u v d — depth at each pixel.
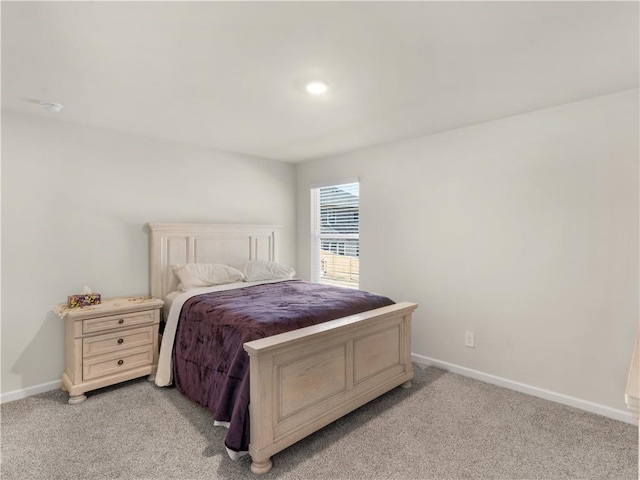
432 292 3.34
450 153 3.18
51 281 2.83
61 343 2.88
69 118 2.84
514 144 2.80
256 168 4.31
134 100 2.46
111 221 3.16
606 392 2.41
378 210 3.77
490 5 1.42
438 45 1.73
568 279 2.56
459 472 1.85
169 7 1.42
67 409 2.49
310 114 2.76
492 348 2.95
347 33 1.63
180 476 1.81
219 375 2.29
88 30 1.60
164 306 3.25
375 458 1.96
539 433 2.20
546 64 1.95
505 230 2.86
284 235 4.63
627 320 2.33
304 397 2.06
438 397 2.70
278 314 2.31
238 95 2.37
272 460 1.94
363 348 2.47
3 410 2.48
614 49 1.78
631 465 1.89
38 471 1.84
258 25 1.56
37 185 2.77
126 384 2.92
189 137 3.42
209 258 3.77
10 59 1.88
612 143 2.37
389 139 3.49
